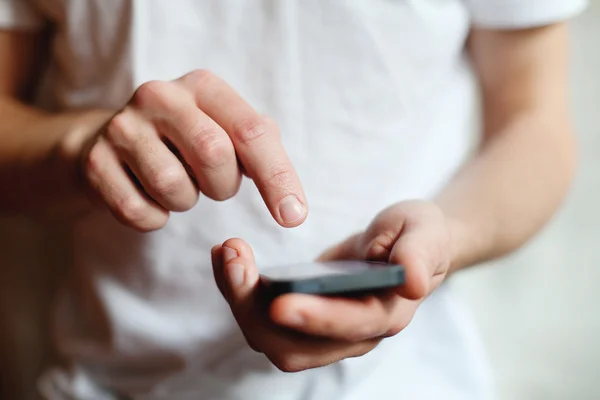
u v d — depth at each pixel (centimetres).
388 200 55
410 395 56
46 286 73
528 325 81
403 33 53
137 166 41
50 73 59
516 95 58
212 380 55
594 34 75
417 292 37
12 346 76
